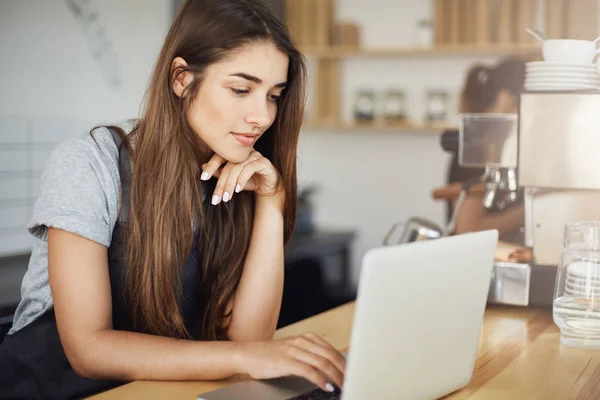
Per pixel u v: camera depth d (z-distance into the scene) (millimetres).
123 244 1398
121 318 1426
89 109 3482
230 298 1516
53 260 1282
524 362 1268
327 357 1113
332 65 4312
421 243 969
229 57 1305
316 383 1072
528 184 1595
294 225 1590
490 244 1095
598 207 1590
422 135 4312
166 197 1367
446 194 2992
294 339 1158
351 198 4508
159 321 1396
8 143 3152
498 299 1649
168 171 1370
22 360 1424
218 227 1517
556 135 1561
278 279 1512
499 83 2916
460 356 1094
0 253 3139
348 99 4391
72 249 1278
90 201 1322
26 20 3234
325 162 4555
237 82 1315
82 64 3438
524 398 1094
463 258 1036
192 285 1500
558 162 1564
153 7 3697
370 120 4242
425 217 4340
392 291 921
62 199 1308
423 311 983
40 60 3283
